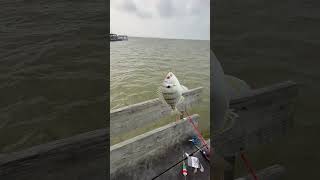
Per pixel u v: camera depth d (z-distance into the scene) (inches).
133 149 68.4
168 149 77.0
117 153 65.8
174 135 79.0
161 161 71.6
